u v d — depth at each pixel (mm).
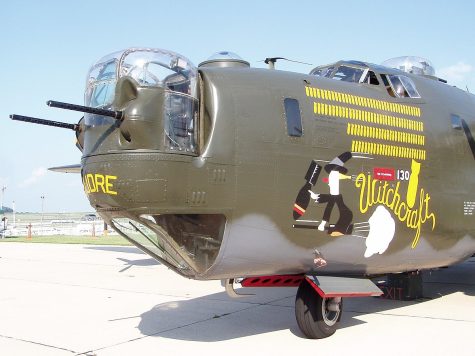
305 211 7121
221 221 6750
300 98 7391
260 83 7188
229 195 6570
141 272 15734
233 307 9961
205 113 6773
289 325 8383
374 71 8602
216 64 8656
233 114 6746
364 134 7844
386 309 9484
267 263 7078
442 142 8977
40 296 11586
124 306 10281
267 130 6941
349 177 7586
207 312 9523
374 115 8062
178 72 6578
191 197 6355
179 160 6289
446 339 7305
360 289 7551
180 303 10492
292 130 7152
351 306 9797
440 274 14188
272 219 6859
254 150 6789
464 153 9398
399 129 8328
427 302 10133
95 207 6695
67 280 14102
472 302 10102
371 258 7961
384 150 8047
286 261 7191
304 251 7223
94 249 24781
